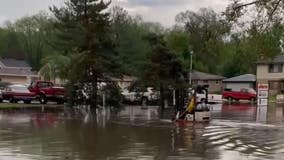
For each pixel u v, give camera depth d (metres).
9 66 85.81
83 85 39.28
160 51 40.09
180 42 73.69
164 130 21.20
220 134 19.70
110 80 39.94
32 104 41.25
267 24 10.82
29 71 88.38
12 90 41.78
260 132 20.62
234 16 11.09
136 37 80.50
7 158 13.11
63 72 40.88
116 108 38.72
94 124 23.88
